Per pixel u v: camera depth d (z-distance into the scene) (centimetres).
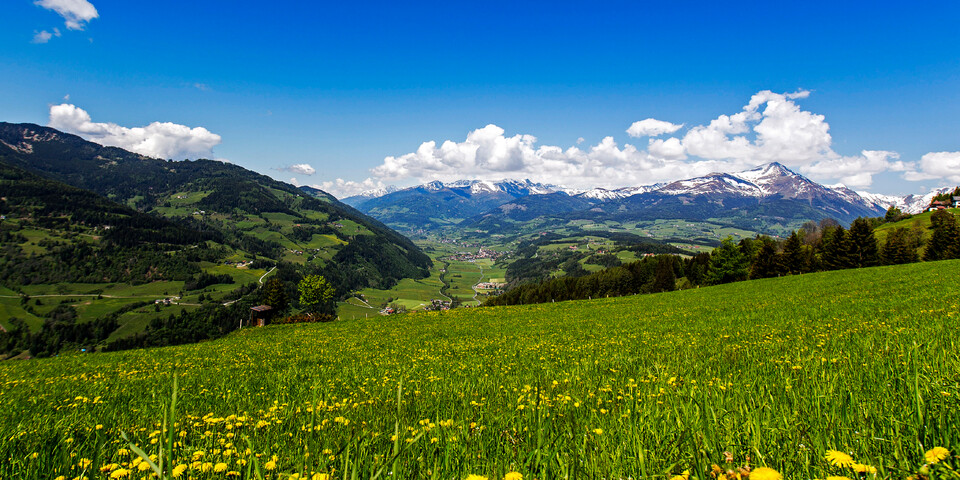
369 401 608
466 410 498
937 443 205
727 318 2192
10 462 312
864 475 166
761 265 7462
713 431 261
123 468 281
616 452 254
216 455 316
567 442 264
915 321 1080
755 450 219
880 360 491
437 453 271
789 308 2356
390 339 2652
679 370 661
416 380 896
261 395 811
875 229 11088
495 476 232
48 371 1823
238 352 2278
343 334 3256
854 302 2212
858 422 260
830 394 343
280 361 1720
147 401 788
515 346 1764
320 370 1312
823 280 4372
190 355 2248
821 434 246
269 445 347
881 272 4431
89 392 1019
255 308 6425
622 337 1741
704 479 191
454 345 2020
